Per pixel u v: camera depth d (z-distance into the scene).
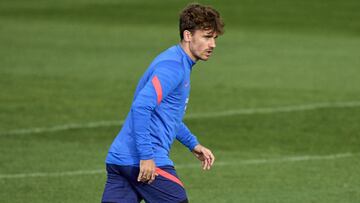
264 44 76.50
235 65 65.12
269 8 99.69
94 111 48.78
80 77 59.97
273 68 63.88
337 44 76.69
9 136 42.41
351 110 48.44
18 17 95.19
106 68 64.12
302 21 91.12
